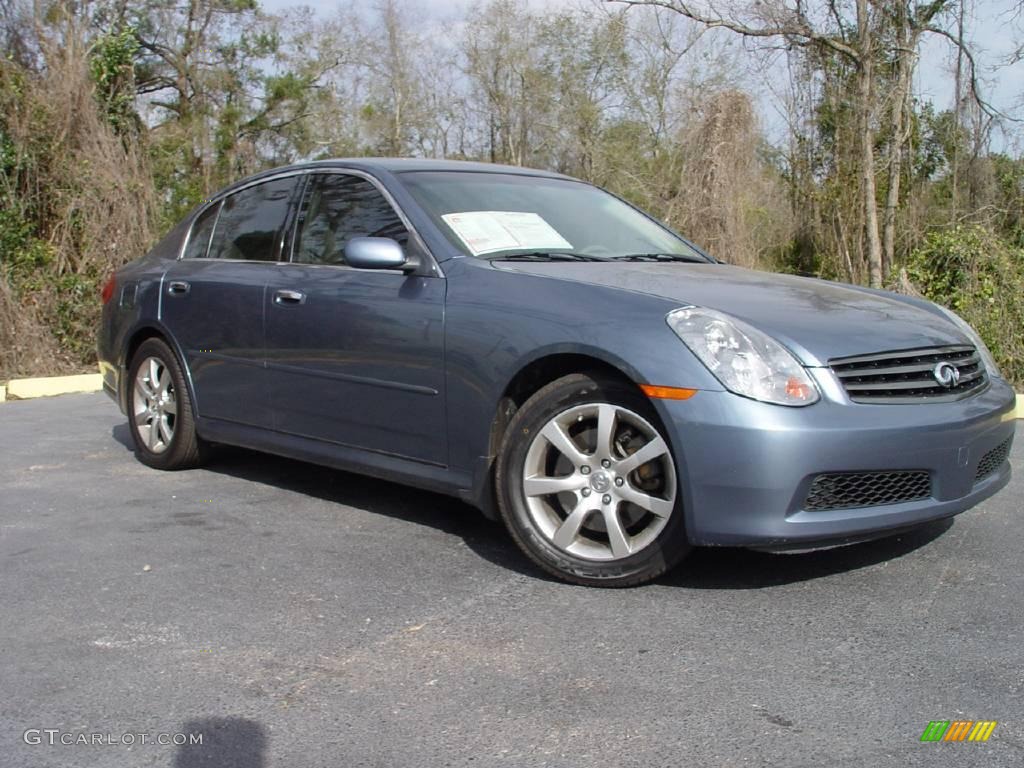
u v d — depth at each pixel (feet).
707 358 11.13
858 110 54.90
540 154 121.49
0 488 17.33
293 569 12.98
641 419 11.57
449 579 12.55
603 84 107.04
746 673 9.80
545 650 10.39
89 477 18.08
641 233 16.16
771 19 56.65
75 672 10.02
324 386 14.80
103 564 13.24
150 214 37.70
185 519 15.31
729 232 43.47
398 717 9.02
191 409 17.67
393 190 14.78
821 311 12.21
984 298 30.53
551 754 8.34
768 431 10.82
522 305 12.51
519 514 12.41
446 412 13.16
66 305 34.35
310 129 131.64
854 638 10.62
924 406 11.59
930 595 11.86
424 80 135.74
